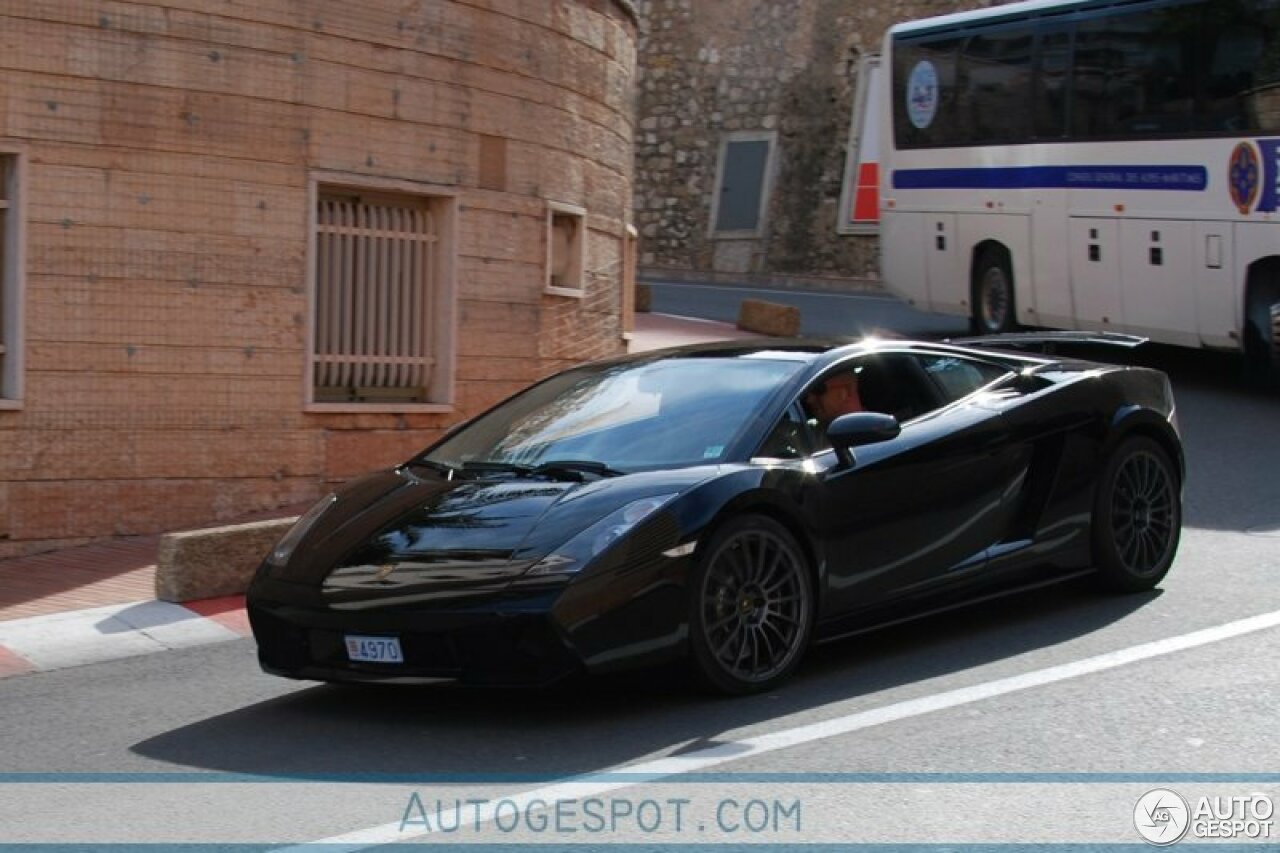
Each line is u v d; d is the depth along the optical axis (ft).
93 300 35.83
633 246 55.26
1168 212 53.88
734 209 118.73
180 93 36.76
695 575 20.71
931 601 23.97
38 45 34.99
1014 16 60.90
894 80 67.67
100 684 24.75
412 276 41.83
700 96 121.49
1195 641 23.71
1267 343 50.88
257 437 38.29
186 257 37.01
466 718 21.26
